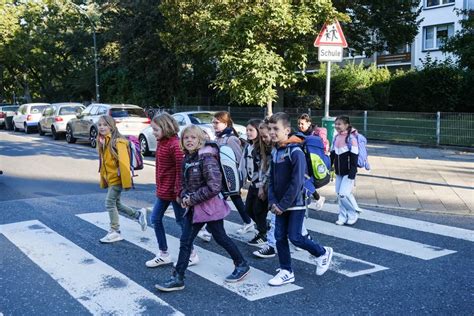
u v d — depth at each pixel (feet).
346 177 24.12
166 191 18.21
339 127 23.98
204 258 19.65
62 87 161.89
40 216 26.53
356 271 17.94
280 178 16.22
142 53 99.86
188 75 105.91
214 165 15.92
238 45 40.40
